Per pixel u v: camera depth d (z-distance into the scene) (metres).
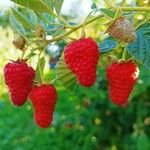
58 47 0.25
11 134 0.61
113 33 0.18
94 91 0.52
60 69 0.22
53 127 0.59
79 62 0.18
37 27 0.20
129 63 0.20
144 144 0.45
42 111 0.21
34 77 0.20
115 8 0.19
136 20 0.21
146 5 0.24
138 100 0.49
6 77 0.20
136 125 0.51
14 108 0.65
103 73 0.50
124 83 0.20
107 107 0.53
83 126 0.57
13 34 0.20
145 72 0.43
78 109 0.56
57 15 0.20
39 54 0.20
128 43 0.19
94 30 0.22
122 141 0.53
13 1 0.19
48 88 0.21
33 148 0.60
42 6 0.19
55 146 0.59
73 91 0.22
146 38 0.19
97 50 0.19
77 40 0.19
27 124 0.62
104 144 0.55
